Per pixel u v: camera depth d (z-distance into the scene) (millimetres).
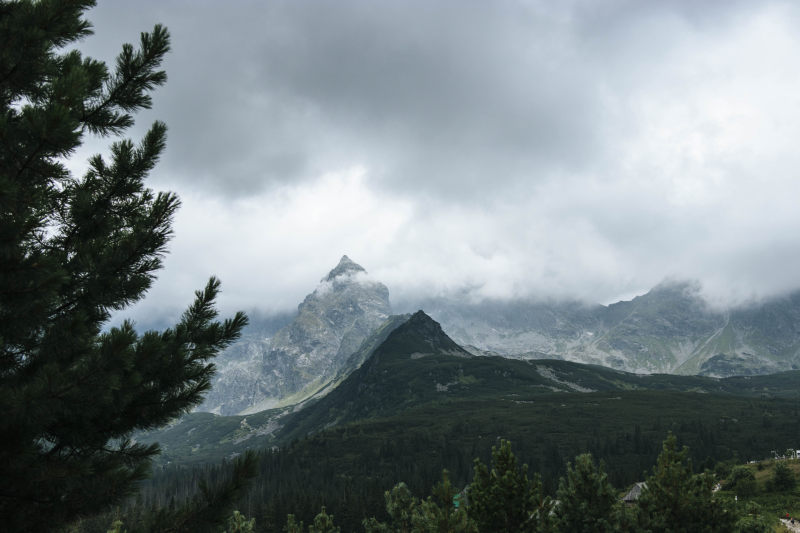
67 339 9703
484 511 33750
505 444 35562
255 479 11539
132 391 10305
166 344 11203
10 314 9039
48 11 10680
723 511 39375
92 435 10500
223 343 12656
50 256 9766
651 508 40438
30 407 8297
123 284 11617
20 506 9578
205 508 11062
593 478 40531
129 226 12609
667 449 42344
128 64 12625
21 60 10438
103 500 10258
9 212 9102
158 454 11344
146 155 12578
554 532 36125
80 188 11961
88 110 12453
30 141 9398
